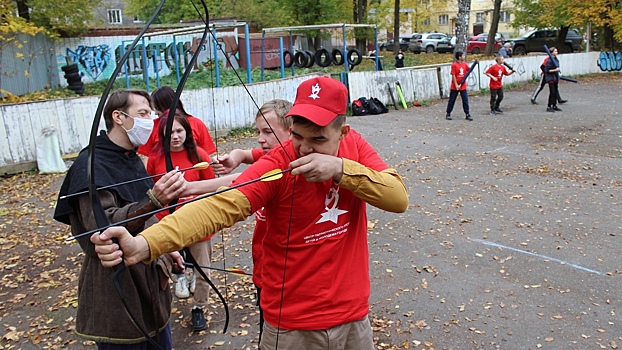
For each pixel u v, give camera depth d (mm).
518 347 3812
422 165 9250
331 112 1962
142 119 2488
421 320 4211
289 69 23766
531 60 22812
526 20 31031
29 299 4836
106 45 22328
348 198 2191
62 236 6504
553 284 4734
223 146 11445
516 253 5430
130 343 2500
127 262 1716
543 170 8648
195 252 3914
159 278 2635
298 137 2029
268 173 2014
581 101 17047
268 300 2266
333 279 2178
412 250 5613
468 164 9211
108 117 2506
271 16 27109
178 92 2258
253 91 13070
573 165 8930
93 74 22188
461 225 6293
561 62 24203
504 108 16094
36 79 19109
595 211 6605
